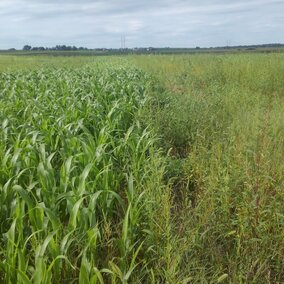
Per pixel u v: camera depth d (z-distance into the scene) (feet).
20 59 102.47
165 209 9.68
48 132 15.39
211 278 8.62
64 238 8.18
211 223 10.34
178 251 8.48
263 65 44.14
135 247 9.82
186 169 14.29
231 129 17.63
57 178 12.95
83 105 20.95
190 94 28.99
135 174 12.67
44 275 7.38
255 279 8.39
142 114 20.20
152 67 62.80
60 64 80.64
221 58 58.39
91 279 7.30
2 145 14.11
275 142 14.84
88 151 12.53
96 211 11.25
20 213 9.02
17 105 21.88
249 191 10.25
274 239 9.39
